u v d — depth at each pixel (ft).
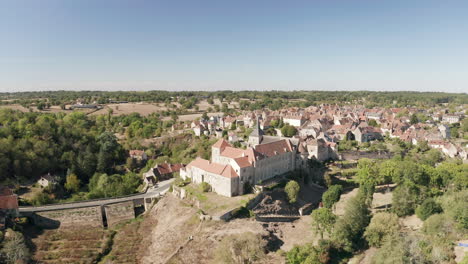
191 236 378.32
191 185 515.09
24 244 378.53
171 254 360.07
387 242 298.56
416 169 478.59
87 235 429.79
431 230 323.78
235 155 515.50
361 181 511.40
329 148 646.74
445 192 445.78
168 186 590.96
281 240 382.42
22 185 595.47
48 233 430.20
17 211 438.40
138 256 374.63
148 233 427.74
